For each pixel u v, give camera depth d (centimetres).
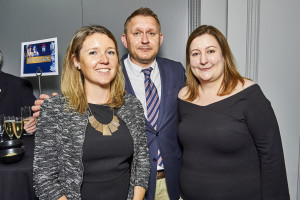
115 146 112
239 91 126
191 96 143
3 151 142
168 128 157
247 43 206
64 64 119
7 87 231
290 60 203
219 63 131
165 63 176
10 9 283
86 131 111
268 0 201
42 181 104
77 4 258
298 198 211
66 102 114
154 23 161
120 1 244
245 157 123
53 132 108
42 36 276
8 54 290
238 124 122
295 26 200
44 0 270
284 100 207
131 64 168
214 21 216
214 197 123
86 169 109
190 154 131
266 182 122
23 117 187
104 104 120
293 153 210
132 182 119
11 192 130
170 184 156
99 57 111
